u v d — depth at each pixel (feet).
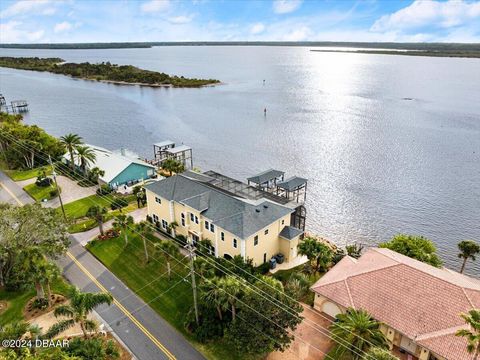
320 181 244.63
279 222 141.38
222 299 96.22
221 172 265.13
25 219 116.98
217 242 139.23
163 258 142.41
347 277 113.50
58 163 247.91
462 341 87.86
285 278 133.49
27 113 453.58
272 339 90.99
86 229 166.30
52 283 127.85
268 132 369.71
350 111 463.42
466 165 271.90
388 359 78.23
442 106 490.08
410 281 104.68
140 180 225.56
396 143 325.83
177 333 106.32
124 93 617.62
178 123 411.13
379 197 221.25
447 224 192.13
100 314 113.29
